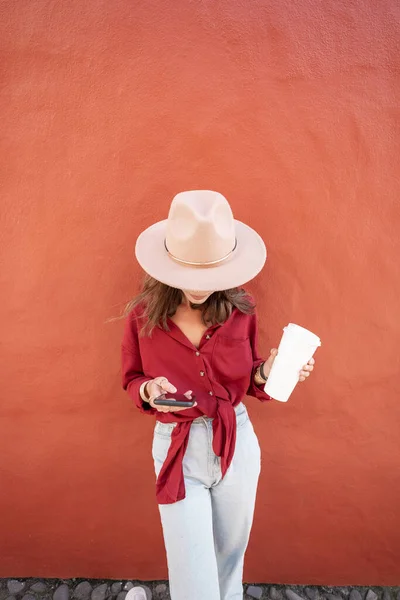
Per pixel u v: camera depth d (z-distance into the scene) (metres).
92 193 2.45
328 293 2.55
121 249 2.50
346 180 2.44
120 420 2.72
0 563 2.98
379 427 2.72
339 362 2.63
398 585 2.97
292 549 2.94
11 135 2.38
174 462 2.20
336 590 2.98
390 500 2.83
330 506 2.85
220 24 2.31
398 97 2.38
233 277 1.96
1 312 2.56
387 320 2.57
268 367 2.27
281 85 2.36
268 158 2.42
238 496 2.33
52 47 2.32
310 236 2.50
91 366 2.64
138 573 2.99
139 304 2.23
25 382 2.65
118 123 2.38
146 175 2.43
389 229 2.48
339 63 2.34
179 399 2.23
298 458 2.78
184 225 1.95
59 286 2.54
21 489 2.82
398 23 2.32
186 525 2.18
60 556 2.96
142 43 2.32
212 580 2.21
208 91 2.36
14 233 2.47
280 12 2.31
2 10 2.29
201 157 2.42
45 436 2.74
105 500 2.85
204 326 2.24
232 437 2.21
